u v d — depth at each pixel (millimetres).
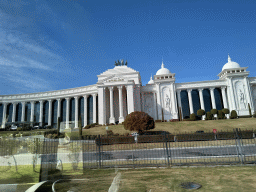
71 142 8602
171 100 64750
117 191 6273
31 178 6414
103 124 57469
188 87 68062
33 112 78688
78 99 75625
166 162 13289
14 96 80500
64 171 7738
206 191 6840
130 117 35469
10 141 7422
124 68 69750
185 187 7332
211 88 67562
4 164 6887
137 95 64688
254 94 66438
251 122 44969
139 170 10961
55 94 77750
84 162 13703
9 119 79688
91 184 6938
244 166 11219
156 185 7652
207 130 40312
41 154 7750
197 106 69000
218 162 12398
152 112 67438
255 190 6766
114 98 68312
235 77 65312
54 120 77562
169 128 43438
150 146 21531
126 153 18156
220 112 56875
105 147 20797
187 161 13398
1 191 5613
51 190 5887
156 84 66750
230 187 7199
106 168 11523
